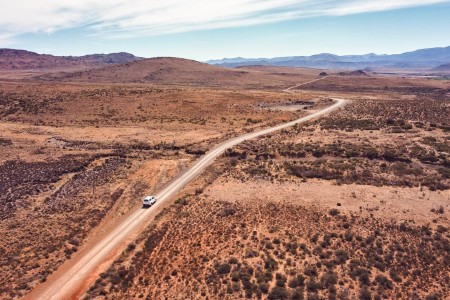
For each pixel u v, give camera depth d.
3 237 41.91
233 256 34.22
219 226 39.91
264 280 30.62
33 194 54.25
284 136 76.38
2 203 50.97
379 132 72.88
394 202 43.28
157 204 49.94
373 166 54.84
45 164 66.69
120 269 34.09
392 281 30.56
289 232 37.66
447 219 39.38
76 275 34.84
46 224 45.03
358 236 36.41
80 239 41.75
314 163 57.41
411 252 34.06
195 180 57.22
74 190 55.53
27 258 37.75
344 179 51.12
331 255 33.91
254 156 64.88
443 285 30.14
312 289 29.55
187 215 43.62
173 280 31.84
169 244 37.69
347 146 63.38
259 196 46.72
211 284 30.64
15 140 82.69
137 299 29.98
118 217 47.19
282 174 54.47
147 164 66.31
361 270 31.53
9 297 31.89
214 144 75.31
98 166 65.94
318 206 42.78
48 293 32.38
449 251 34.06
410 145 62.41
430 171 52.34
